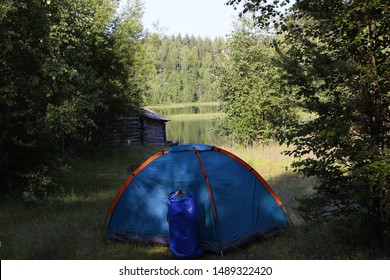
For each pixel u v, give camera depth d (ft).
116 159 59.62
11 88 28.45
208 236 20.20
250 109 62.80
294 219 23.44
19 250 19.95
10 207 29.01
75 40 31.96
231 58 65.21
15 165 32.55
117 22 59.72
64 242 21.07
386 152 14.64
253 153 53.52
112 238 21.91
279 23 17.13
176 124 213.66
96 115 58.90
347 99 15.70
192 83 419.33
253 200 21.98
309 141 16.67
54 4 29.76
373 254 15.87
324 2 15.84
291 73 15.78
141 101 66.80
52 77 28.02
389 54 15.46
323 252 17.58
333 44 16.08
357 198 14.69
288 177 38.29
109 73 56.59
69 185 39.19
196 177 21.40
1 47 27.45
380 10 14.82
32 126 29.84
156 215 21.52
